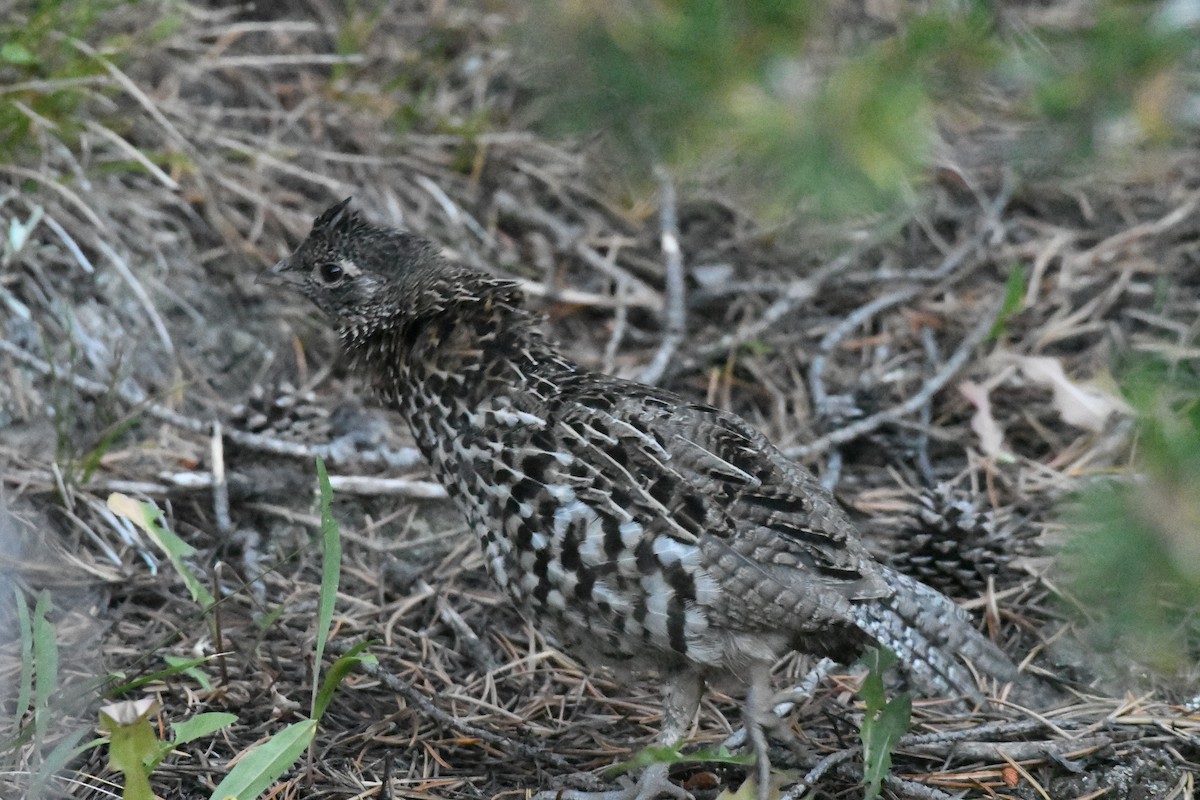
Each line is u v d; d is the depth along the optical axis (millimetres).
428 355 8281
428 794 7809
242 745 8062
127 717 6688
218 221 11867
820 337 12039
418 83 13828
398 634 9312
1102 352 11609
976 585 9695
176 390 10602
